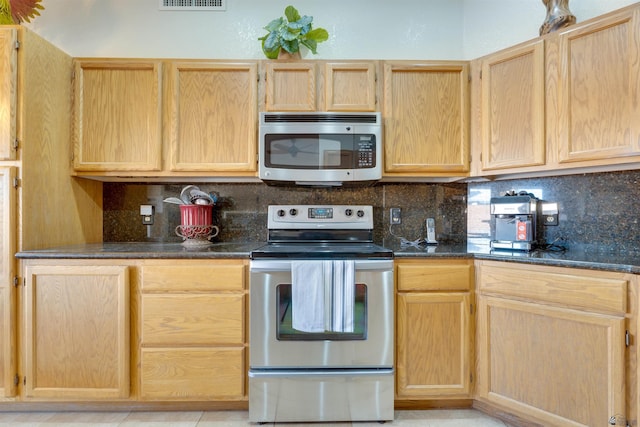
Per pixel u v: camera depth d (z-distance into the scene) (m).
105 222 2.28
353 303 1.64
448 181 2.27
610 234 1.78
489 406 1.76
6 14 1.92
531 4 2.11
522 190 2.10
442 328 1.74
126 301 1.67
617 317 1.32
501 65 1.86
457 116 2.00
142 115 1.97
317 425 1.69
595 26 1.56
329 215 2.16
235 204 2.29
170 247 1.93
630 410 1.31
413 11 2.32
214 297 1.69
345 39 2.32
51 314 1.67
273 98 1.98
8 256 1.66
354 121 1.95
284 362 1.68
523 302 1.57
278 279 1.67
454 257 1.75
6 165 1.67
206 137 1.98
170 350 1.69
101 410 1.78
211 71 1.98
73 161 1.97
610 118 1.53
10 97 1.67
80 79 1.97
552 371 1.49
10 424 1.67
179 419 1.72
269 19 2.31
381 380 1.70
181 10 2.30
